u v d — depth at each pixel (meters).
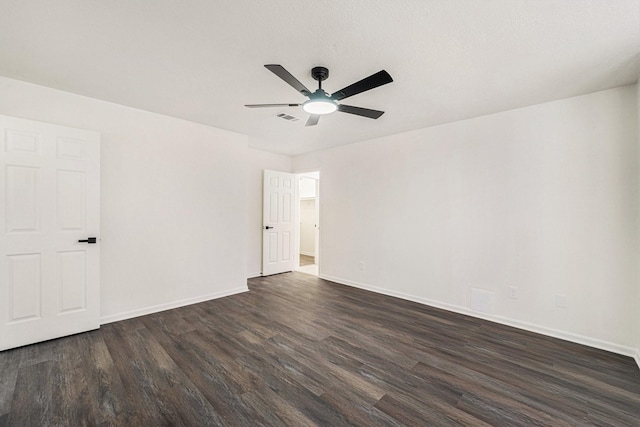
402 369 2.13
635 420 1.62
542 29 1.71
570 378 2.03
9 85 2.42
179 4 1.54
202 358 2.25
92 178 2.71
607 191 2.49
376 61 2.09
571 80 2.35
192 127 3.56
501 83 2.42
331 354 2.34
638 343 2.27
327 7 1.55
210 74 2.32
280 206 5.38
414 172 3.79
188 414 1.63
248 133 4.04
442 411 1.68
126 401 1.73
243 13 1.61
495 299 3.09
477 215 3.22
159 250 3.29
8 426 1.52
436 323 3.02
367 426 1.56
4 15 1.62
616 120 2.45
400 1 1.50
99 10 1.59
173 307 3.41
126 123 3.03
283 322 3.01
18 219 2.37
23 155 2.38
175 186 3.42
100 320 2.87
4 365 2.10
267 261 5.16
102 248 2.89
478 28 1.71
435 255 3.57
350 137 4.20
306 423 1.58
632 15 1.57
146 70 2.27
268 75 2.33
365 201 4.36
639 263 2.30
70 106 2.70
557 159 2.73
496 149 3.09
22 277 2.39
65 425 1.54
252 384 1.92
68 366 2.10
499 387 1.92
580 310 2.61
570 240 2.66
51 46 1.94
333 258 4.82
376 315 3.24
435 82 2.41
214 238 3.80
